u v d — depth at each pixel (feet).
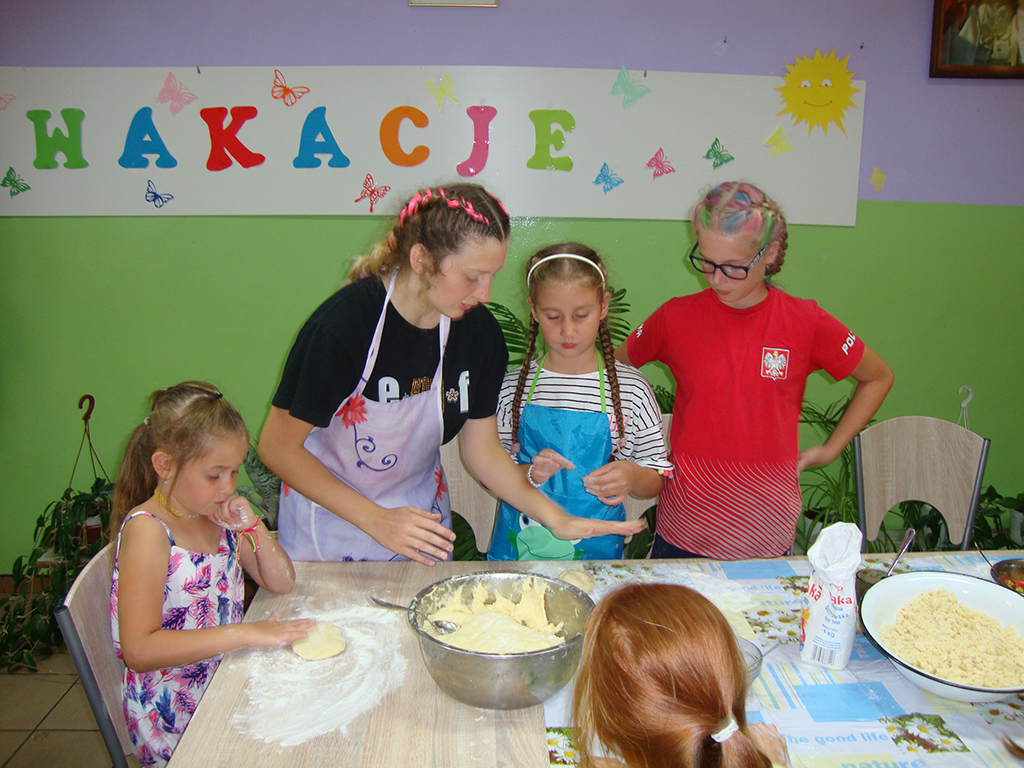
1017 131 7.84
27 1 7.18
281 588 3.65
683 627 2.08
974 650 3.02
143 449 3.63
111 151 7.51
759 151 7.75
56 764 5.69
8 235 7.69
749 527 4.96
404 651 3.14
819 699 2.90
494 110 7.56
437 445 4.27
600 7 7.44
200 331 8.05
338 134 7.56
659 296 8.09
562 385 4.91
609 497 4.35
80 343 8.02
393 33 7.43
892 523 8.50
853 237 8.04
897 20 7.53
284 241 7.82
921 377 8.45
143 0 7.25
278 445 3.74
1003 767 2.53
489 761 2.50
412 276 3.63
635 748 2.02
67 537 7.33
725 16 7.50
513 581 3.34
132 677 3.53
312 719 2.69
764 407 4.86
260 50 7.41
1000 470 8.71
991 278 8.20
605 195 7.80
